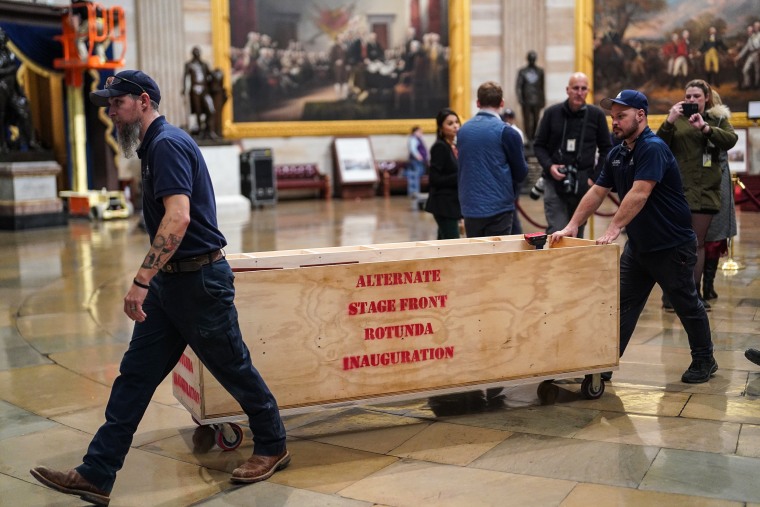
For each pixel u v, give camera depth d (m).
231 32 18.33
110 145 15.47
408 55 19.73
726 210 6.77
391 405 4.67
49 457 4.07
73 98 15.11
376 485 3.59
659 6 19.88
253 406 3.64
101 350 6.09
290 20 18.80
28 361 5.82
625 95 4.58
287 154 19.08
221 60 18.14
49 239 12.46
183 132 3.46
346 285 4.07
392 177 19.47
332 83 19.30
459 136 6.02
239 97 18.56
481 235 5.95
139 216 15.45
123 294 8.17
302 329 4.02
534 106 18.67
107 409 3.48
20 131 13.89
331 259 4.50
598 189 4.93
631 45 20.06
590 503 3.33
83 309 7.50
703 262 6.40
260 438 3.71
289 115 19.03
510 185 5.93
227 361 3.53
